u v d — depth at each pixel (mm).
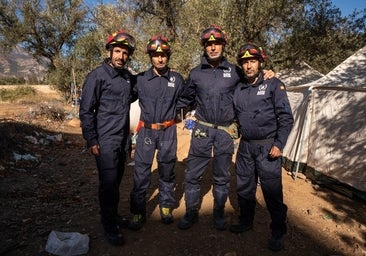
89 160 6453
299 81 10641
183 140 7336
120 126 3199
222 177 3498
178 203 4246
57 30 24219
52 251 3080
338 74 6023
